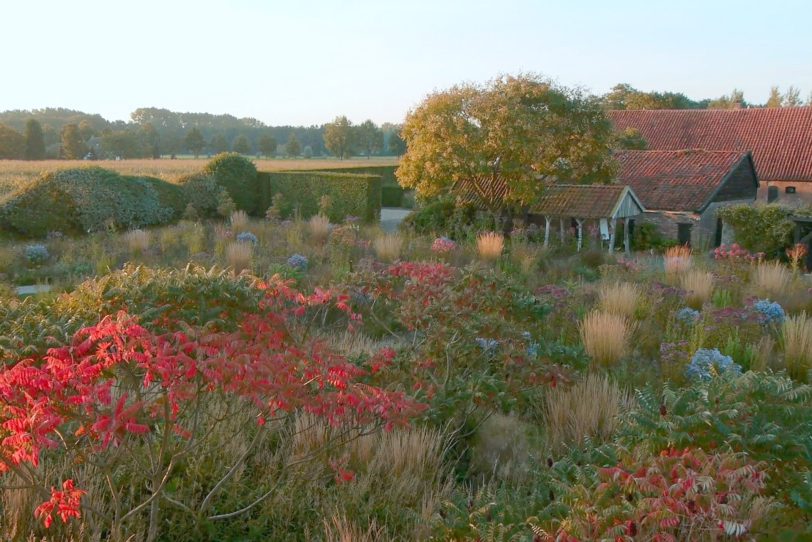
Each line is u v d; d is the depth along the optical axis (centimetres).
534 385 706
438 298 745
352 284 809
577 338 990
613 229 2439
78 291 529
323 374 441
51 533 457
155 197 2619
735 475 368
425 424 640
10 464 402
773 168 3647
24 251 1777
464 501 464
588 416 675
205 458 548
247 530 498
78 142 9256
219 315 526
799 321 1029
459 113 2459
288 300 729
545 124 2583
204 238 1931
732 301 1300
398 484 543
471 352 714
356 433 595
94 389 374
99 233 2086
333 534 471
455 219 2430
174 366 383
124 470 516
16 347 430
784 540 381
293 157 11181
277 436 614
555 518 393
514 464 615
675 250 1916
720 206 2870
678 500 352
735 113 4072
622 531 343
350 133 10569
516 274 1584
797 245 1814
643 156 3169
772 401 482
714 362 841
